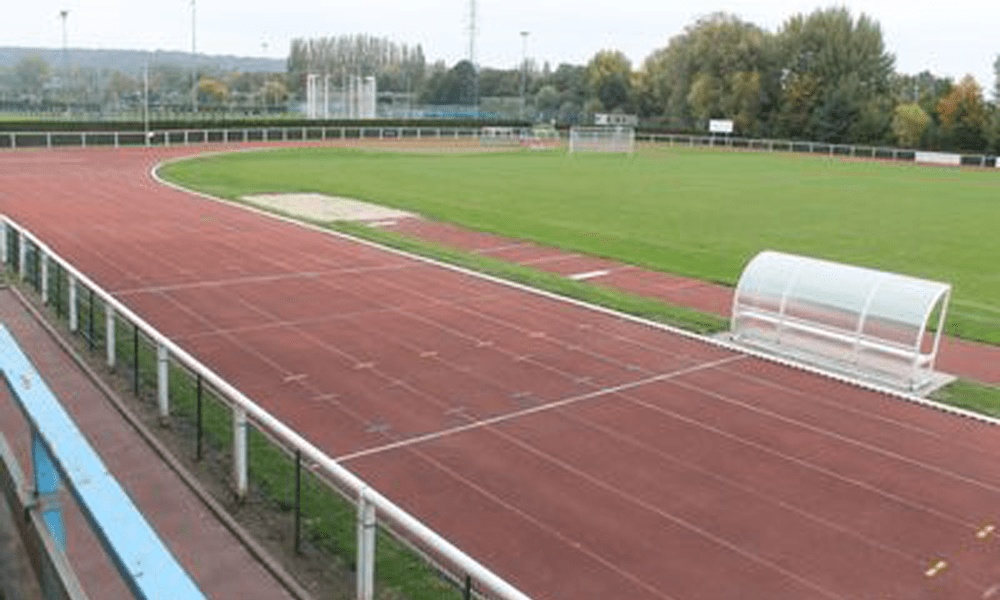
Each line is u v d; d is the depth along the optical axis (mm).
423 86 154375
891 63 93812
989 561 8555
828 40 90562
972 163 71812
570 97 125062
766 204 37406
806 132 89938
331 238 24312
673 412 12211
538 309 17453
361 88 90375
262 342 14516
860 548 8680
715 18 101875
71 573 3955
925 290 13883
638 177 47875
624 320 16891
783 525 9070
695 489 9805
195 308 16500
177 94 147250
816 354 14930
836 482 10195
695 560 8273
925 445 11477
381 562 7977
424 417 11547
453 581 7734
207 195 32312
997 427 12242
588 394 12742
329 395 12195
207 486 9281
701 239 27578
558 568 8023
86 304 16016
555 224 29281
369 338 14984
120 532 3934
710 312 18203
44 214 26922
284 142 64250
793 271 15328
